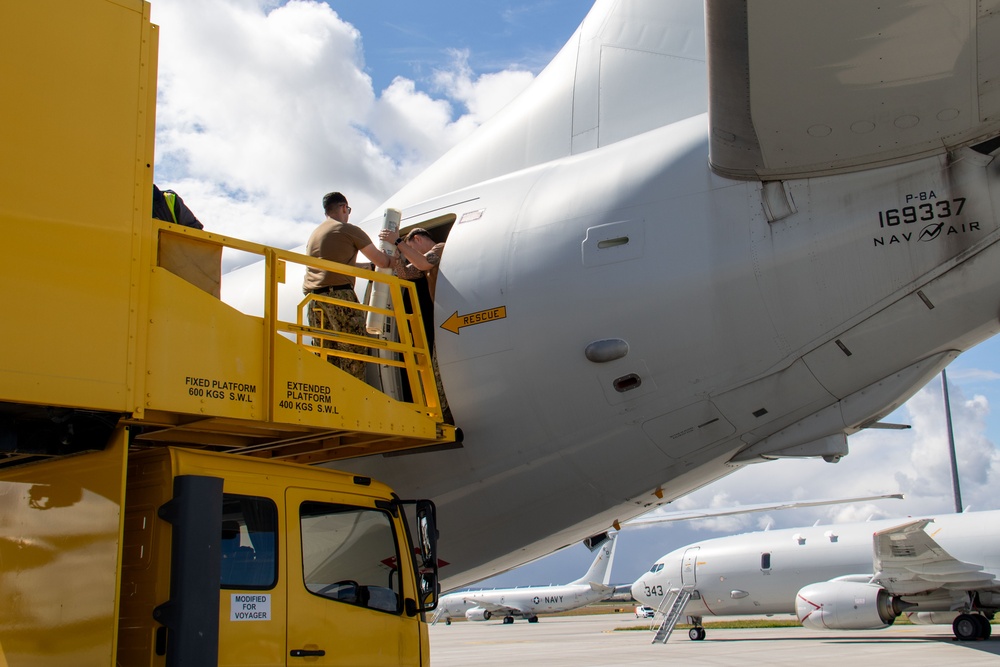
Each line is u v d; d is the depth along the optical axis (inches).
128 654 164.2
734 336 215.9
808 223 210.4
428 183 285.1
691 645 900.6
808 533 1015.6
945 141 194.4
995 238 197.9
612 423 228.8
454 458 242.8
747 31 155.7
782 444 230.8
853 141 194.4
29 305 146.6
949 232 200.7
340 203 242.5
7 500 183.3
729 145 199.8
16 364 143.6
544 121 268.2
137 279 161.3
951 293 204.2
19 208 148.0
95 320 154.3
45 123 153.0
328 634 184.5
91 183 157.2
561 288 229.0
